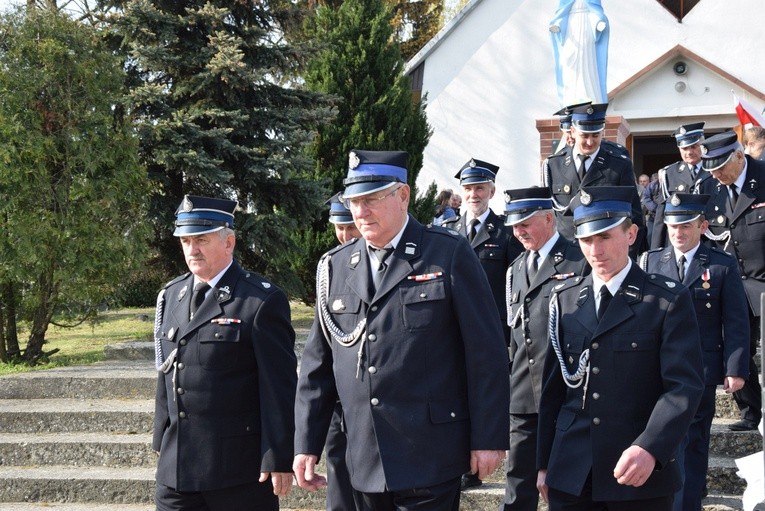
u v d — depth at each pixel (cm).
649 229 899
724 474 619
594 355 399
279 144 1177
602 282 406
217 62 1117
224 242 451
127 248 953
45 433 741
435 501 370
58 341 1135
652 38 1644
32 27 913
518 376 541
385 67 1377
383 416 374
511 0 1725
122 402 777
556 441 412
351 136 1338
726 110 1584
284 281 1240
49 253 910
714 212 671
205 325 443
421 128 1415
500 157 1733
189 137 1135
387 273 384
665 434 369
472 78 1747
